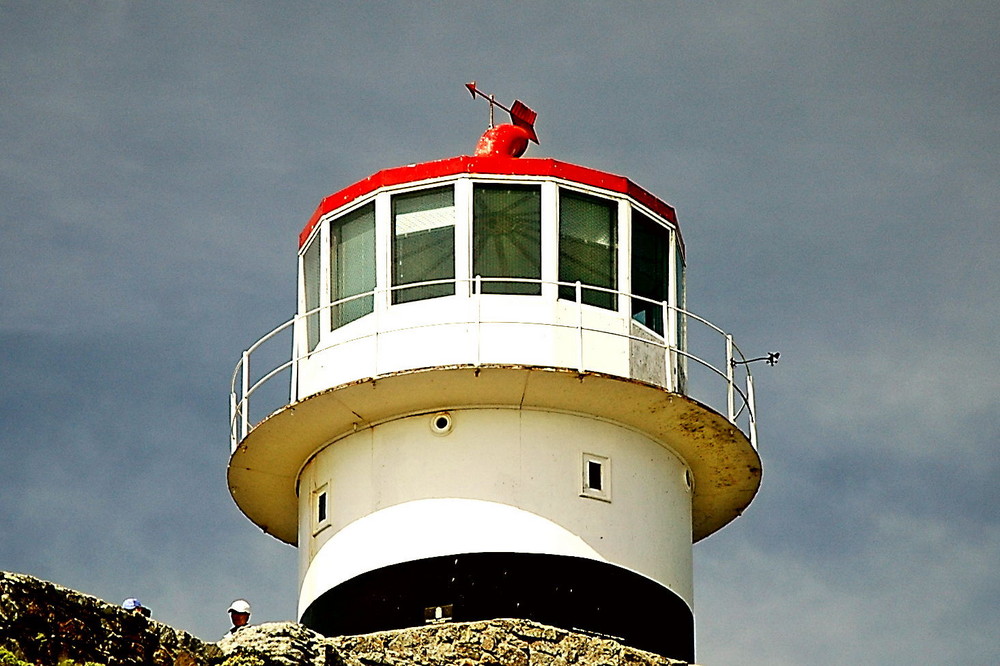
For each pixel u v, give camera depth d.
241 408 33.72
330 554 33.06
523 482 32.44
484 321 32.84
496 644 31.38
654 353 33.69
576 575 32.12
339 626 32.50
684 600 33.34
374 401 32.78
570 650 31.64
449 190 33.72
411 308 33.19
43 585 25.39
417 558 32.19
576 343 32.91
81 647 25.45
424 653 31.20
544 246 33.44
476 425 32.69
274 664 27.52
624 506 32.88
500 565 32.00
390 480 32.75
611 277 33.81
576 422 32.97
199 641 26.97
